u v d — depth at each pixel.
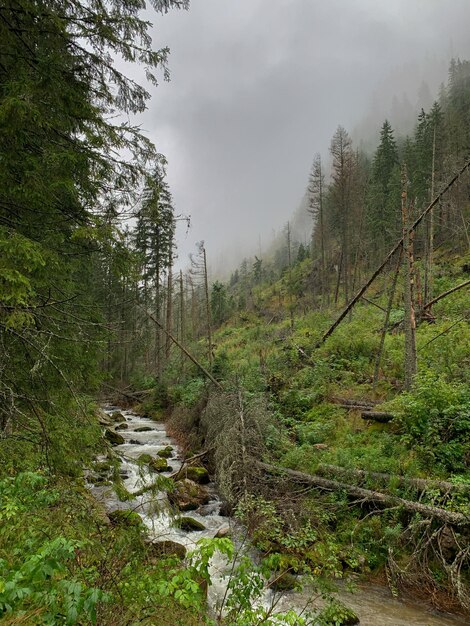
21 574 2.23
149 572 3.75
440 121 48.31
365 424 10.32
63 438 5.34
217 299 55.34
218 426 12.05
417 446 8.02
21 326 4.58
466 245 28.19
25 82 4.57
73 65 5.94
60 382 6.25
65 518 4.27
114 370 26.56
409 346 11.01
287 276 63.75
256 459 9.39
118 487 5.36
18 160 4.92
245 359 21.06
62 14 5.52
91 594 2.23
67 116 5.52
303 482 8.41
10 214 5.39
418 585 5.94
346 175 36.97
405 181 12.81
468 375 9.99
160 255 26.30
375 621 5.21
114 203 6.52
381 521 7.01
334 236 49.50
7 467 4.73
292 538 6.36
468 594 5.50
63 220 5.50
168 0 6.27
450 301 18.56
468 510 6.09
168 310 27.20
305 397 12.87
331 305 35.25
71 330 6.38
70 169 5.37
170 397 22.09
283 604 5.48
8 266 4.09
